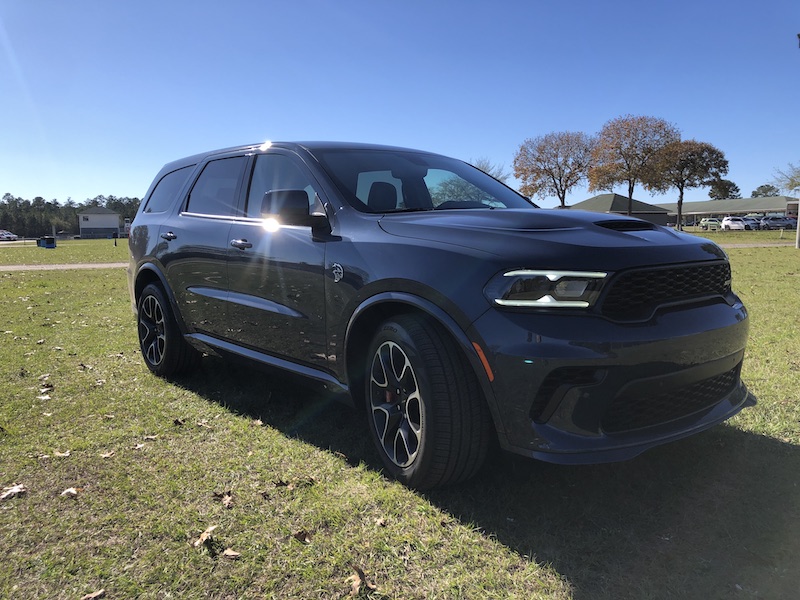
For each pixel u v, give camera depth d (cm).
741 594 201
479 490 276
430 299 256
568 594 204
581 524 247
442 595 204
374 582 212
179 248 438
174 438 344
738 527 241
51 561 224
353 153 378
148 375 485
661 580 210
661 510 257
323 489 279
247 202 394
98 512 260
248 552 229
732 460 304
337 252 304
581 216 291
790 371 462
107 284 1271
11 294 1070
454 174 404
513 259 238
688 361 246
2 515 257
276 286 345
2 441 339
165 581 213
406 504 264
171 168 515
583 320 228
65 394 430
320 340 318
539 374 226
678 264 251
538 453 229
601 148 6075
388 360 285
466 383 252
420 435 261
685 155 5978
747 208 9556
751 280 1144
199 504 266
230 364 514
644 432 244
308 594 206
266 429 358
